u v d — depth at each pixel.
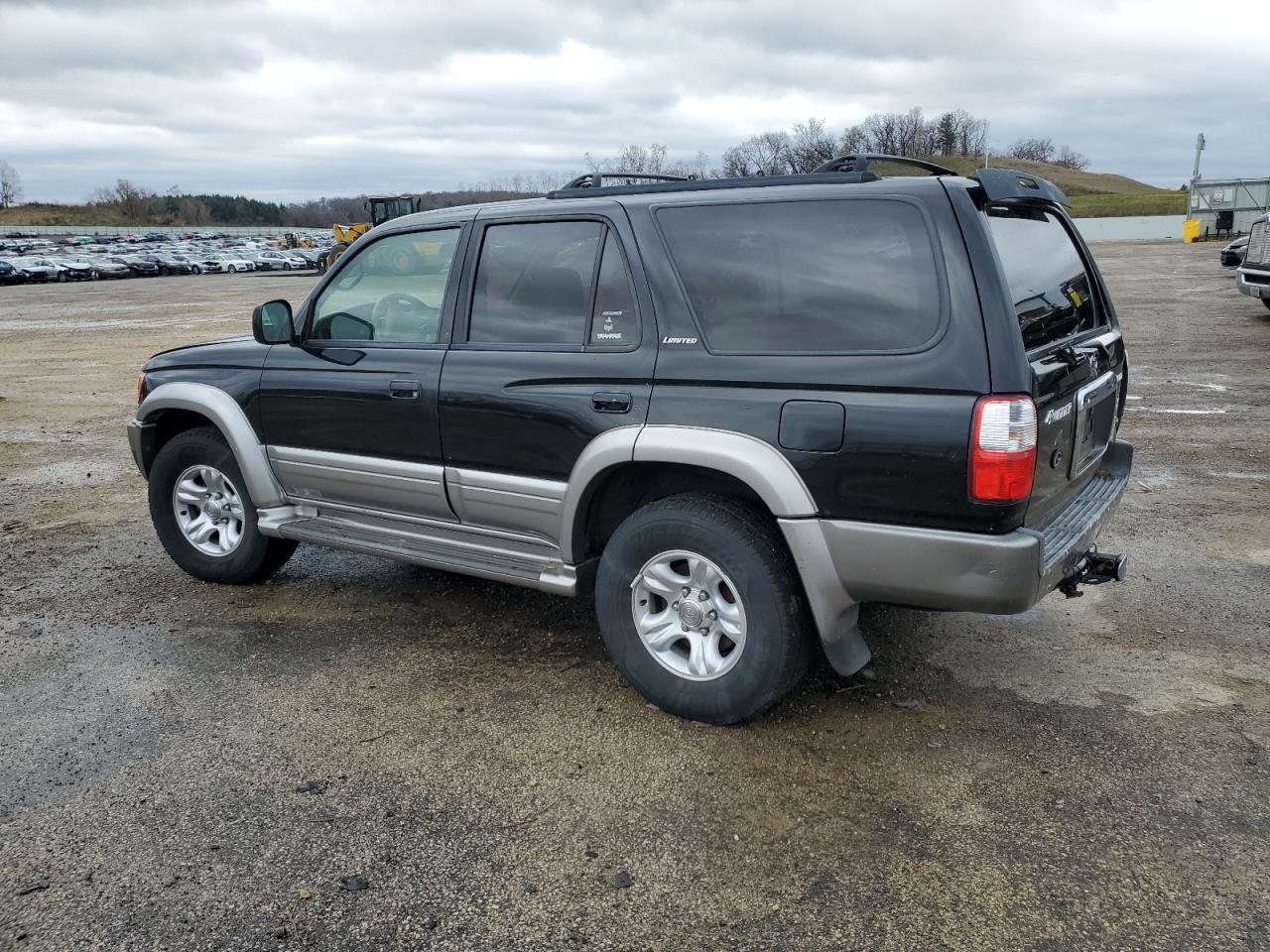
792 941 2.40
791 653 3.20
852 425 2.96
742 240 3.22
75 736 3.45
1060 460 3.22
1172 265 27.28
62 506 6.61
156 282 42.47
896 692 3.65
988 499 2.81
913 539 2.93
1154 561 4.99
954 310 2.85
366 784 3.12
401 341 4.09
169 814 2.97
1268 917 2.43
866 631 4.20
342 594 4.80
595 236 3.54
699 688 3.38
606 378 3.43
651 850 2.76
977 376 2.80
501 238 3.81
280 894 2.61
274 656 4.09
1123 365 4.12
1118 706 3.52
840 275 3.04
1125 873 2.61
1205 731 3.33
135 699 3.72
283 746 3.37
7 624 4.50
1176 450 7.27
